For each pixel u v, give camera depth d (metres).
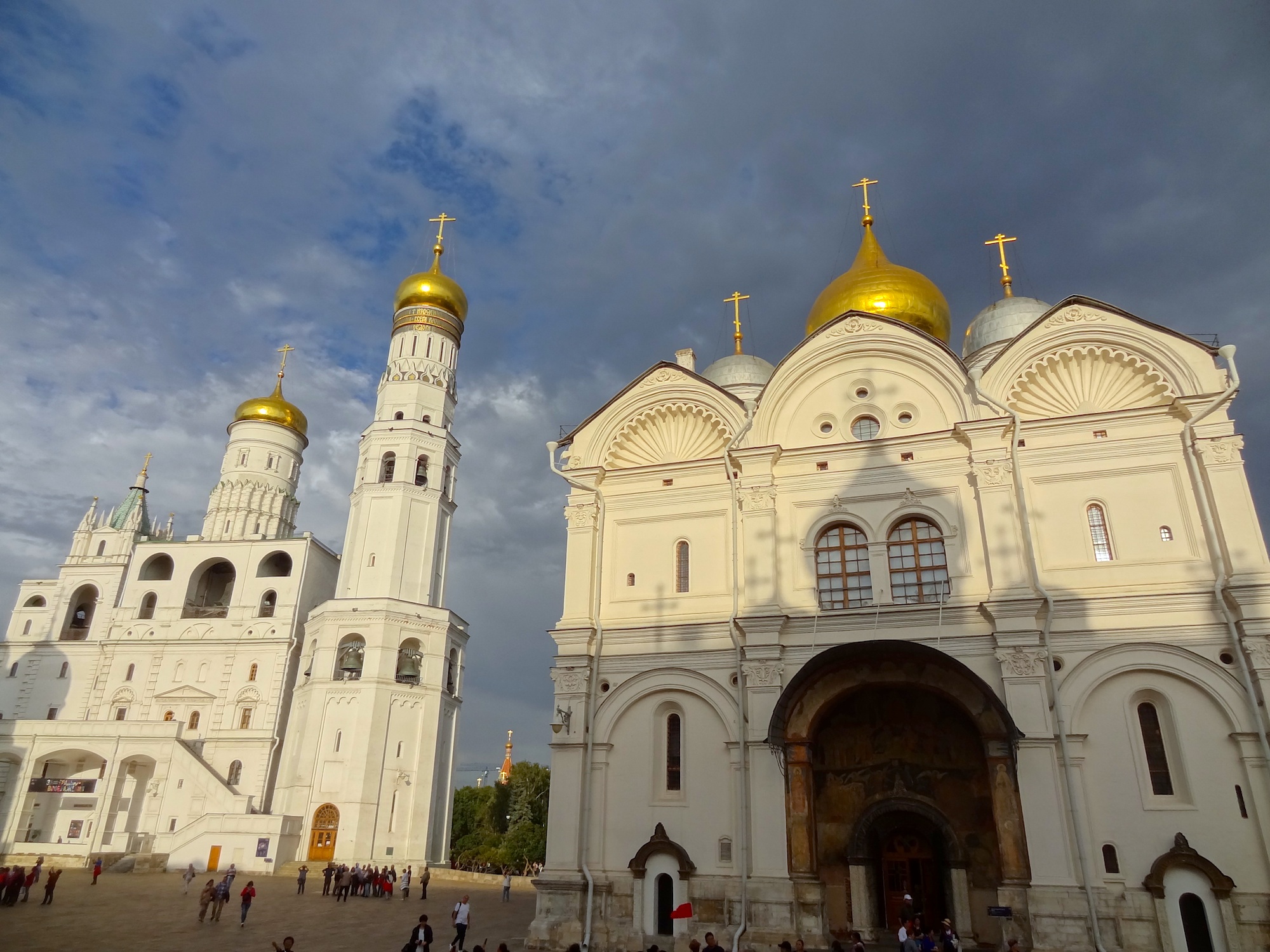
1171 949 23.17
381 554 65.00
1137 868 24.27
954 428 29.97
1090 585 27.34
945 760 27.73
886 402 31.66
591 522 33.03
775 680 28.56
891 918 27.20
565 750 29.97
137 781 63.81
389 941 31.08
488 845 90.12
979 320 42.38
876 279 39.00
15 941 28.16
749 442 32.25
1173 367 28.67
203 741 67.00
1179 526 27.34
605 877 28.31
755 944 25.72
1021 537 28.14
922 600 29.03
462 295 76.00
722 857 27.50
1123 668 26.11
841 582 30.02
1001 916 24.03
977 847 26.66
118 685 70.81
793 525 30.94
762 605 29.69
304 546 73.12
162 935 30.77
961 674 25.14
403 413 70.12
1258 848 23.67
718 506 32.22
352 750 58.59
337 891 45.16
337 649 61.91
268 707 67.88
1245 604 25.42
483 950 23.17
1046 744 25.55
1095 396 29.86
